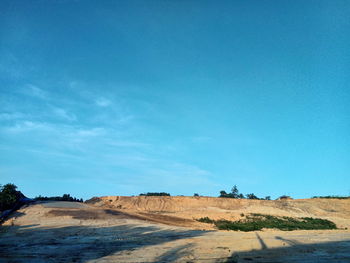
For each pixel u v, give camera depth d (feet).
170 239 49.67
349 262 33.53
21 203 86.48
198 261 34.12
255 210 126.93
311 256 36.50
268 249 40.81
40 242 46.57
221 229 80.18
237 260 34.55
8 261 34.09
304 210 130.11
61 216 75.36
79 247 42.47
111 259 35.14
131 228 63.16
